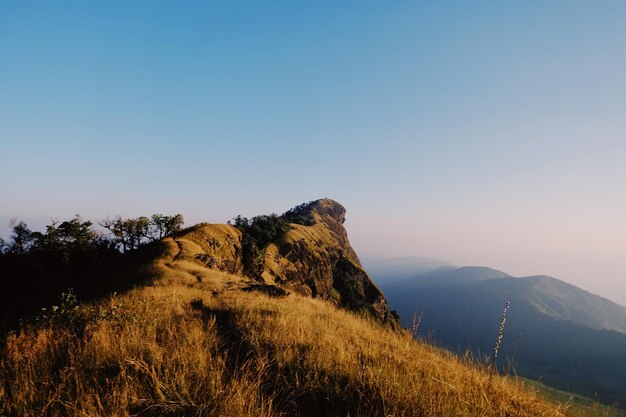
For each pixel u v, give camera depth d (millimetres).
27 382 4570
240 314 9555
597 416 4688
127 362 5113
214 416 3928
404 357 6840
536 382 6238
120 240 73062
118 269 44406
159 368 4922
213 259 50438
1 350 6137
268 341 6746
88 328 7094
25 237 64000
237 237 74438
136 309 9266
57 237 64000
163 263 37625
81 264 64438
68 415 3910
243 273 67875
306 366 5508
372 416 4328
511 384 5918
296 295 18734
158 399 4215
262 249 100438
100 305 9742
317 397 4746
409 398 4617
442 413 4383
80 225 66125
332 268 146125
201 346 6199
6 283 57375
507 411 5043
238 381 4801
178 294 15102
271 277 89312
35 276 59812
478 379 5848
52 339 6562
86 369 5113
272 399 4445
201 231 63875
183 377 4605
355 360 5918
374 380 5008
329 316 12109
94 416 3797
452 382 5508
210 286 26750
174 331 7160
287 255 116812
